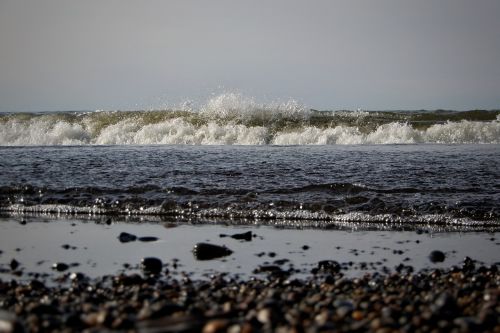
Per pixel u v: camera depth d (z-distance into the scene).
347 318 4.12
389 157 13.26
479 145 17.52
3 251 6.76
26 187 10.02
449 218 8.34
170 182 10.23
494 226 8.05
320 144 18.62
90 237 7.47
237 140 19.72
